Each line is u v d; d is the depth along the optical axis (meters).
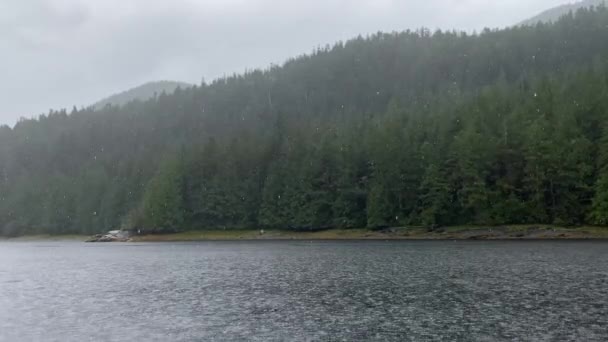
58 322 29.94
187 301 35.62
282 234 122.00
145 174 158.00
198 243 115.00
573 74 121.81
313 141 129.62
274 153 134.38
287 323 27.77
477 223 96.44
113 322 29.56
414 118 119.31
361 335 24.75
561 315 26.94
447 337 23.72
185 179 139.00
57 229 169.00
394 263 53.47
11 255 89.00
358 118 143.62
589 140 89.88
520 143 95.38
